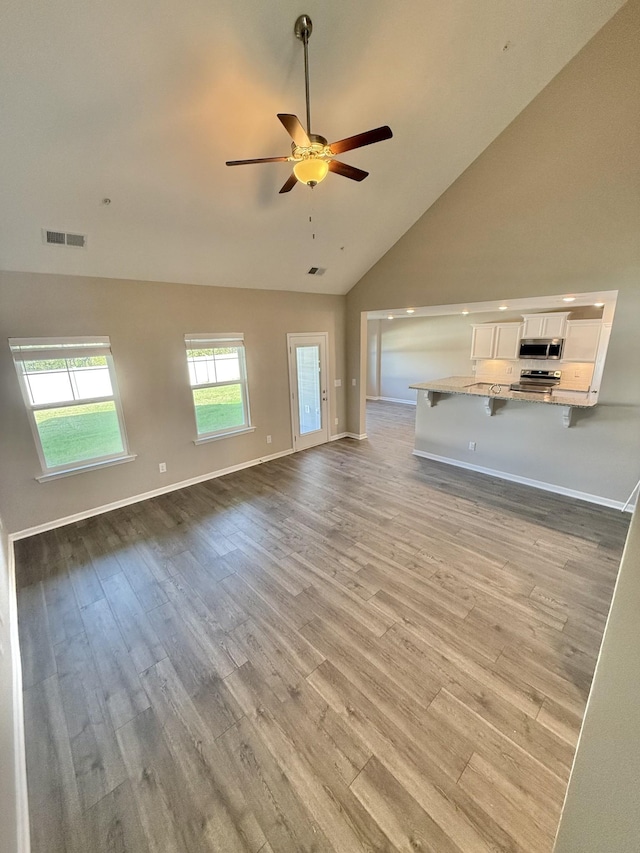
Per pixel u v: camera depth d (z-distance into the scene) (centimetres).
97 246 332
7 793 131
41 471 357
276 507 405
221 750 169
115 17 193
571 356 630
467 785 152
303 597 265
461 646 220
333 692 195
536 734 171
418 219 478
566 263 367
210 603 262
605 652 85
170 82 232
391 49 261
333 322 614
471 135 369
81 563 311
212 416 491
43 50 194
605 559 300
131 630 240
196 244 378
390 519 372
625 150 319
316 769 160
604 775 83
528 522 360
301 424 600
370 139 204
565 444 410
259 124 280
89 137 245
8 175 247
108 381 392
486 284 430
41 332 340
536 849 133
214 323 464
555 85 337
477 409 484
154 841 139
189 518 385
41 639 235
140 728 180
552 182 361
